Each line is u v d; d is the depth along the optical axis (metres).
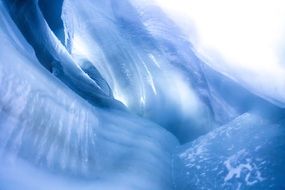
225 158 5.62
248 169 4.99
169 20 9.61
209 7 8.78
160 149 6.15
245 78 8.37
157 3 9.67
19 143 3.15
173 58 9.48
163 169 5.46
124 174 4.59
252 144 5.71
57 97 4.32
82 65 9.05
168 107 9.09
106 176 4.34
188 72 9.33
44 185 3.24
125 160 5.02
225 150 5.93
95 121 5.31
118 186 4.24
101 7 10.22
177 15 9.45
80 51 9.92
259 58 8.06
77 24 9.98
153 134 6.64
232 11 8.41
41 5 7.95
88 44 9.87
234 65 8.60
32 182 3.11
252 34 8.11
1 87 3.12
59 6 8.83
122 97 9.16
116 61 9.47
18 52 4.04
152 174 4.98
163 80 9.28
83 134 4.57
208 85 9.16
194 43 9.34
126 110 7.35
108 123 5.83
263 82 7.98
